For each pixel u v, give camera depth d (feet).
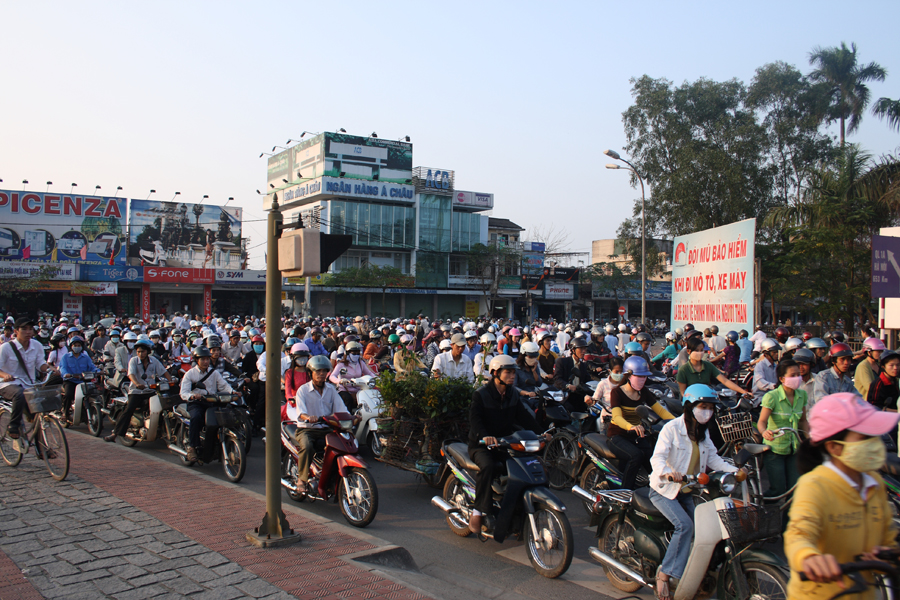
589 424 29.53
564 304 208.54
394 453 26.66
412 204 194.18
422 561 19.42
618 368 26.40
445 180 198.70
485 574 18.47
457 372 33.94
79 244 157.07
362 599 14.67
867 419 8.77
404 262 195.11
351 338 37.50
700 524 14.42
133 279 154.71
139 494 23.39
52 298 150.41
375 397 32.91
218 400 28.60
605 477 22.81
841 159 81.30
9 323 69.77
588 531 22.57
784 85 118.42
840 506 8.99
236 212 176.86
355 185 184.85
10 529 19.03
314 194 184.96
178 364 40.98
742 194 109.50
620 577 17.16
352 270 177.17
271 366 18.57
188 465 30.37
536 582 17.90
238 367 43.86
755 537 13.39
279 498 18.53
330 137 186.91
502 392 20.20
